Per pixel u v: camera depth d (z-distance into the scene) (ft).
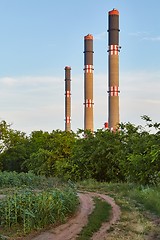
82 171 152.97
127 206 74.79
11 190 99.25
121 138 147.64
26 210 50.49
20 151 225.97
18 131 236.22
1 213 52.60
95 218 59.31
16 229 49.93
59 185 124.36
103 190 112.98
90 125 271.08
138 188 103.24
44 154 181.06
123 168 131.95
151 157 108.78
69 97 317.42
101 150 148.05
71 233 49.11
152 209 70.23
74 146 162.91
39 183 127.13
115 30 236.63
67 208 61.41
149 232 51.93
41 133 239.71
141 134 125.29
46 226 51.93
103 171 150.82
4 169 228.63
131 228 53.88
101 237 48.14
